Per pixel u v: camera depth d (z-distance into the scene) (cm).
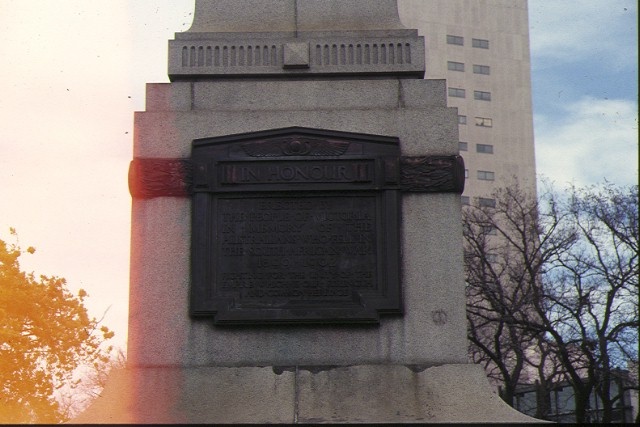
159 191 1002
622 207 2705
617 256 2631
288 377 959
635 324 2453
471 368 959
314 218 992
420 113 1020
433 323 976
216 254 986
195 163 1004
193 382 957
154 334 976
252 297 977
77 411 2209
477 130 9619
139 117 1019
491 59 9806
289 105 1030
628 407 2653
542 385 2598
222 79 1046
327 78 1048
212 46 1050
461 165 1004
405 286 984
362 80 1042
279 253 986
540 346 2556
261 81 1042
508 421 923
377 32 1062
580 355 2533
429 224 995
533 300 2530
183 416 938
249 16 1077
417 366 963
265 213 994
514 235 3238
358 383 956
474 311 2708
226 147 1009
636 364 2573
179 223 998
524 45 9919
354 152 1006
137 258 992
